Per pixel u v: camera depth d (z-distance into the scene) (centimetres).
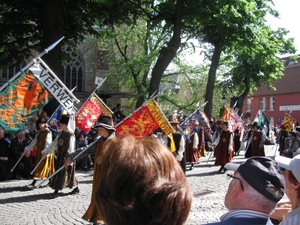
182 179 146
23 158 1157
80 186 1030
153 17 2127
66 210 760
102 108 1023
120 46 2930
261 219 188
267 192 189
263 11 2534
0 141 1118
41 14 1777
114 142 154
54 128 1227
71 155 662
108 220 139
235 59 3262
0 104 737
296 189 259
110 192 138
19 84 750
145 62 2575
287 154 996
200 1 1964
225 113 1836
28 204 810
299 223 242
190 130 1421
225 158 1310
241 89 3559
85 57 3350
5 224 656
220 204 812
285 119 1922
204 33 2441
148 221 135
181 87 3089
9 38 1997
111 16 2008
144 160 141
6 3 1745
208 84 2525
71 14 1920
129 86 2861
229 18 2119
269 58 2669
